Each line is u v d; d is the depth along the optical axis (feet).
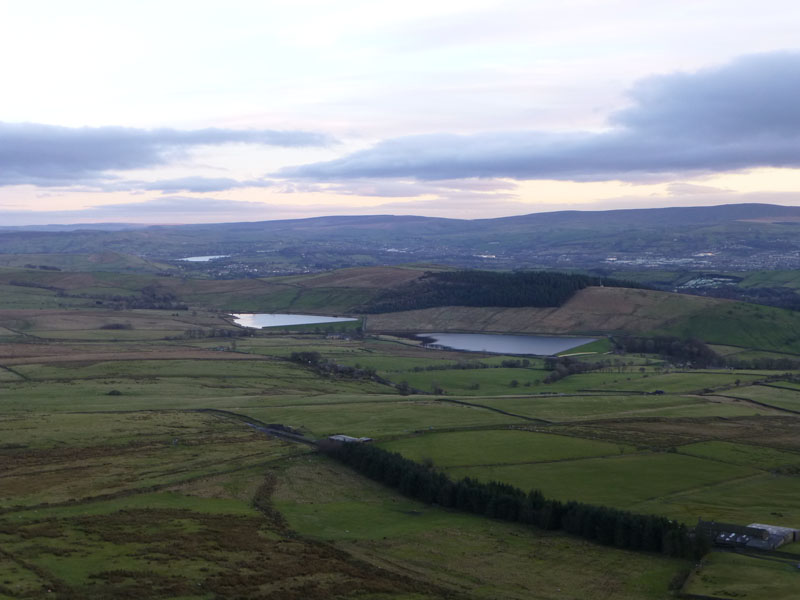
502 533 359.46
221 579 279.90
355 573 296.51
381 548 331.77
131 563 290.97
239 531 343.26
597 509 360.07
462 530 361.92
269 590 273.33
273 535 341.21
